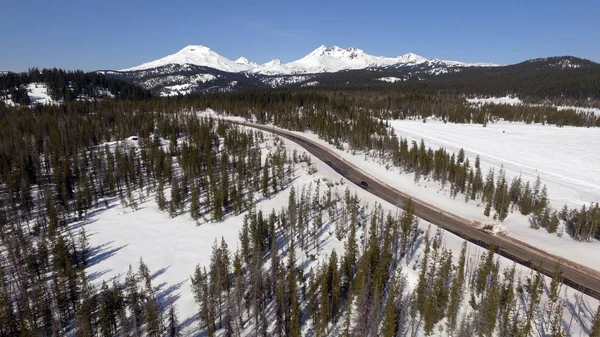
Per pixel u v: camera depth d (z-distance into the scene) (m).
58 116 181.50
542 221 90.06
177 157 138.88
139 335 51.16
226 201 99.56
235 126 189.62
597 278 68.00
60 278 59.44
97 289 63.38
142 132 163.50
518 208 100.50
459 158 139.00
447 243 79.25
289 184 116.94
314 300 57.41
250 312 57.97
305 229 84.75
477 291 60.75
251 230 79.38
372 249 63.88
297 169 130.00
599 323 47.84
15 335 49.91
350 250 66.69
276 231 84.31
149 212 99.31
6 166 104.94
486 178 112.56
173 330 52.47
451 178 117.25
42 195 103.06
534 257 75.50
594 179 128.38
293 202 88.56
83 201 97.56
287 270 66.56
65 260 66.06
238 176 112.94
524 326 50.56
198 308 59.50
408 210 81.06
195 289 60.47
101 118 181.75
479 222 90.94
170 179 116.56
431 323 52.59
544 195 98.31
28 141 136.62
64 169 108.62
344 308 59.28
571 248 78.81
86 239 80.88
